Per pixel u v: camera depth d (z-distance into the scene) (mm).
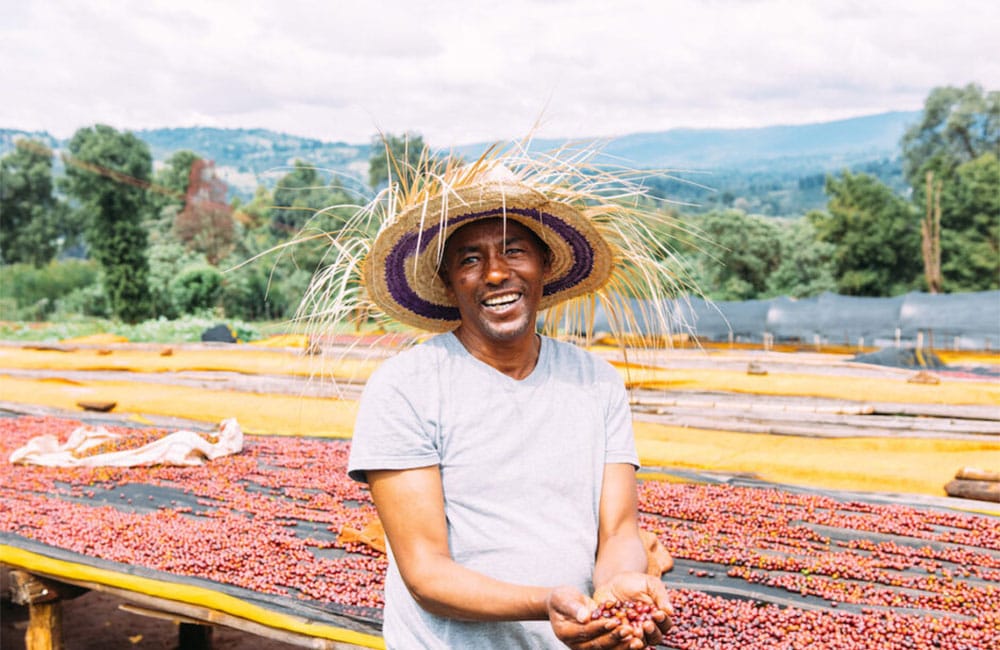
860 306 18672
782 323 19078
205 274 41188
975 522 4781
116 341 15867
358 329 2826
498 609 1952
